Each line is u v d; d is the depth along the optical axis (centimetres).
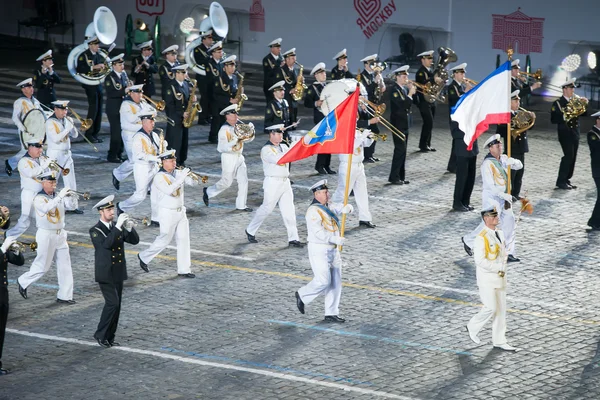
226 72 3269
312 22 4578
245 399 1530
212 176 2919
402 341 1778
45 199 1920
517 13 4166
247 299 1981
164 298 1980
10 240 1659
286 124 2972
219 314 1898
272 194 2300
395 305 1958
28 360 1678
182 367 1653
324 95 2952
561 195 2809
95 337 1741
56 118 2606
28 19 5162
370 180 2931
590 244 2370
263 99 4041
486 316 1745
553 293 2036
